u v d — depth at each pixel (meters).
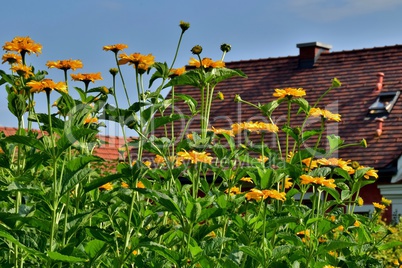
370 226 6.68
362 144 5.79
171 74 5.69
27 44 5.14
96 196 5.34
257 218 5.09
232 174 5.50
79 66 5.27
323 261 5.14
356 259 6.04
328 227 5.21
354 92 20.02
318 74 21.44
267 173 5.00
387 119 18.36
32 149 5.09
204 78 5.57
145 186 5.31
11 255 4.81
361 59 21.45
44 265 4.50
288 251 4.77
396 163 16.45
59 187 4.20
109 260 4.89
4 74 5.03
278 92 5.67
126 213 4.91
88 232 4.42
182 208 4.54
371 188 16.30
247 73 22.42
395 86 19.81
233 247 5.28
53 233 4.21
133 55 5.18
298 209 5.42
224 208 4.51
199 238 4.99
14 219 4.21
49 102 4.46
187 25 5.52
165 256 4.46
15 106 4.92
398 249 8.61
